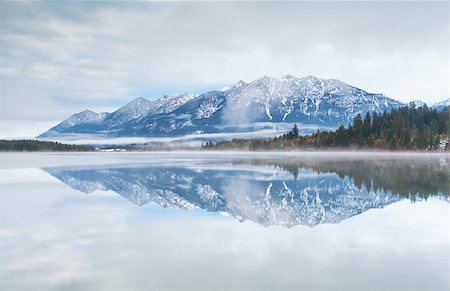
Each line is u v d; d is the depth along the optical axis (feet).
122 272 44.27
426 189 112.68
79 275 43.60
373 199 95.50
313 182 137.49
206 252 51.57
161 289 39.81
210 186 128.98
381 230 62.18
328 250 51.98
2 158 415.23
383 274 43.19
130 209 84.33
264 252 51.37
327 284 40.65
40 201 96.12
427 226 64.54
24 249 53.11
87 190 119.34
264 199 98.68
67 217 75.15
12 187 126.93
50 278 42.63
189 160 345.51
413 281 41.16
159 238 58.75
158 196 105.50
